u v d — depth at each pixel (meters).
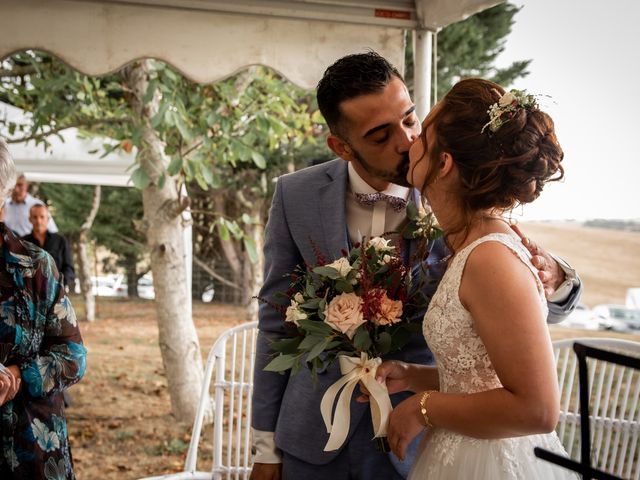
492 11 9.42
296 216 1.85
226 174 10.48
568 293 1.61
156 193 5.24
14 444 1.77
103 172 6.51
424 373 1.61
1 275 1.80
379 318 1.48
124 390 6.99
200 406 2.49
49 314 1.88
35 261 1.85
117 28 2.72
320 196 1.83
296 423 1.82
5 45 2.67
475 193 1.32
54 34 2.69
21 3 2.66
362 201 1.76
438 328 1.37
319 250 1.80
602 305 7.12
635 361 1.06
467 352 1.34
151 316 13.12
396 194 1.79
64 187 13.50
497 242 1.28
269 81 5.14
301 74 2.81
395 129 1.58
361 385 1.56
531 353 1.19
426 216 1.64
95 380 7.42
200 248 14.04
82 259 12.50
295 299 1.60
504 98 1.31
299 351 1.56
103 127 5.82
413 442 1.78
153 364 8.48
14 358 1.80
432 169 1.36
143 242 14.84
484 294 1.25
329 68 1.66
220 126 4.72
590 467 1.09
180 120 4.32
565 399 2.12
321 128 9.60
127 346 9.80
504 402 1.21
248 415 2.47
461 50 9.45
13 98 5.70
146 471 4.69
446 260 1.65
